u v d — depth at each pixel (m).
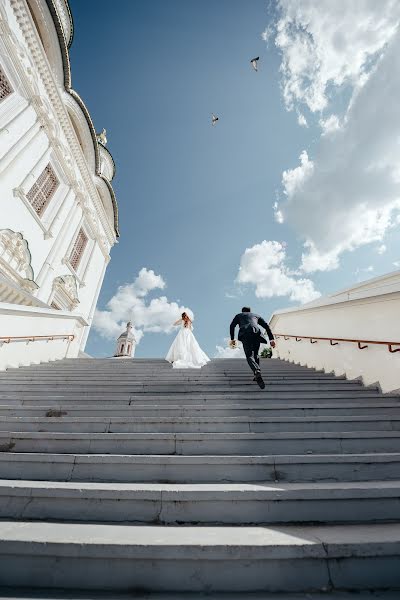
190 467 2.45
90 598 1.41
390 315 4.54
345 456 2.48
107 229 21.72
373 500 2.00
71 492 2.03
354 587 1.46
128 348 30.09
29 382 5.23
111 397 4.09
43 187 13.66
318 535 1.67
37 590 1.47
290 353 8.80
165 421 3.24
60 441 2.88
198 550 1.53
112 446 2.86
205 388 4.77
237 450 2.85
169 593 1.45
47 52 13.91
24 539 1.58
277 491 2.02
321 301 6.48
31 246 12.26
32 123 12.35
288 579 1.47
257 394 4.39
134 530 1.76
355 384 5.07
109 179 26.19
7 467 2.45
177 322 7.04
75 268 17.16
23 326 7.26
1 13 10.51
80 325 10.70
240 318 5.29
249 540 1.59
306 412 3.68
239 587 1.46
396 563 1.51
